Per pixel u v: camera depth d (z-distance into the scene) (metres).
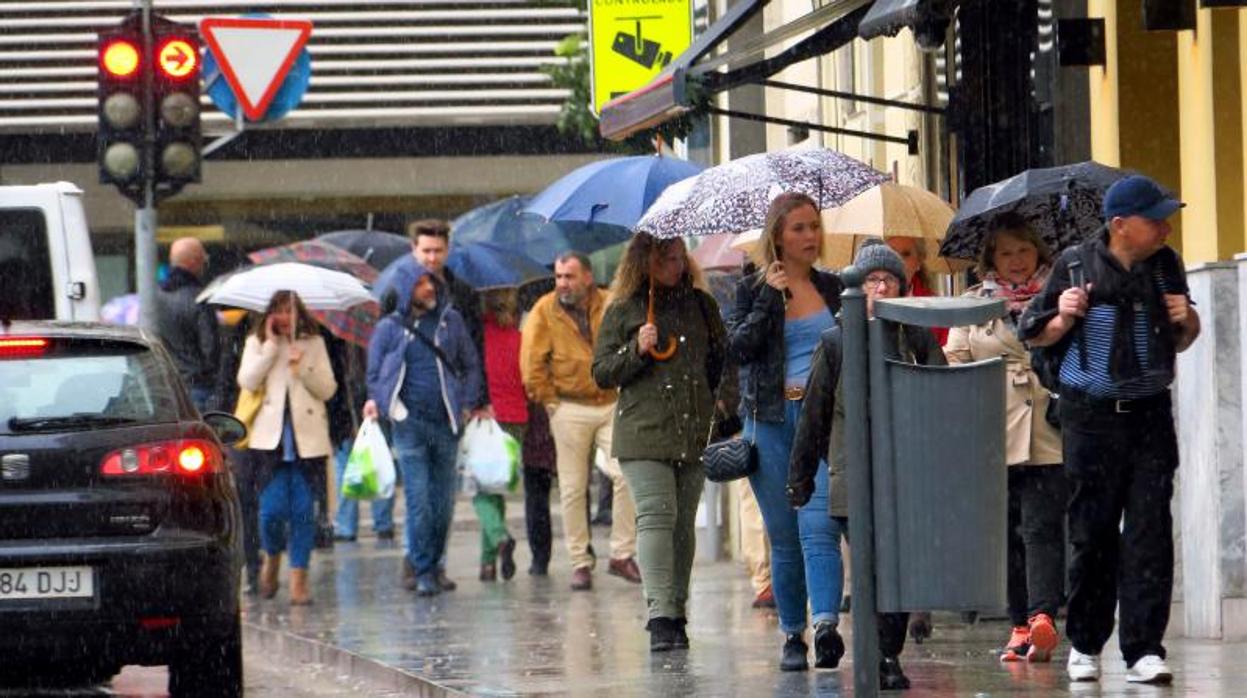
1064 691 24.64
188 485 27.22
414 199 88.62
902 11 28.67
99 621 26.62
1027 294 28.19
